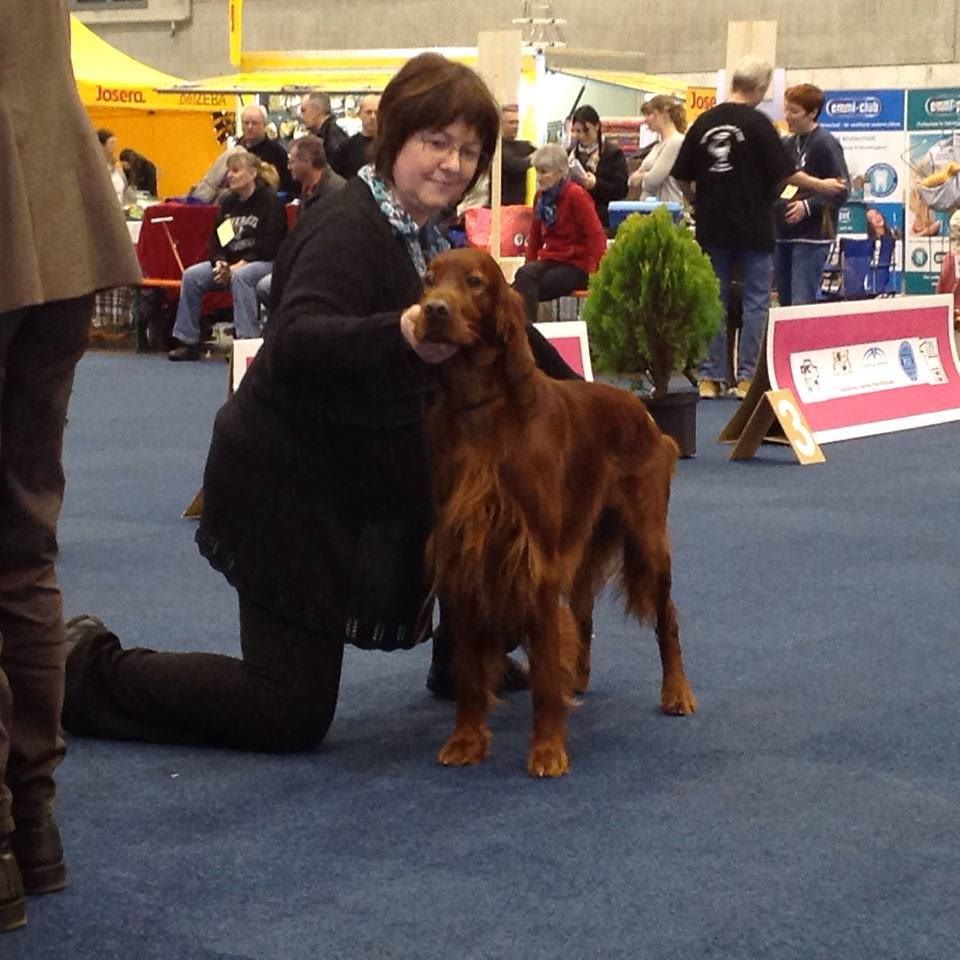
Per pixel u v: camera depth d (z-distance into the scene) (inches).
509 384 121.4
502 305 119.4
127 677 134.5
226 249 459.2
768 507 251.9
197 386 418.9
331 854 109.3
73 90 99.1
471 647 128.9
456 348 117.3
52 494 103.5
